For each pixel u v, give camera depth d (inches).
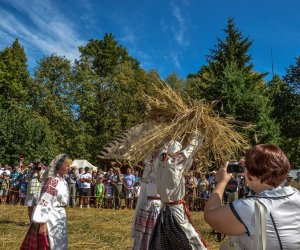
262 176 88.3
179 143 168.6
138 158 177.5
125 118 1587.1
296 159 1497.3
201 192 660.7
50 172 207.6
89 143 1549.0
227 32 1332.4
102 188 677.3
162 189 163.8
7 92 1669.5
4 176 683.4
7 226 401.4
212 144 174.2
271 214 83.7
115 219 493.7
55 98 1556.3
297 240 83.1
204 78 1078.4
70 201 664.4
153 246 163.3
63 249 201.2
